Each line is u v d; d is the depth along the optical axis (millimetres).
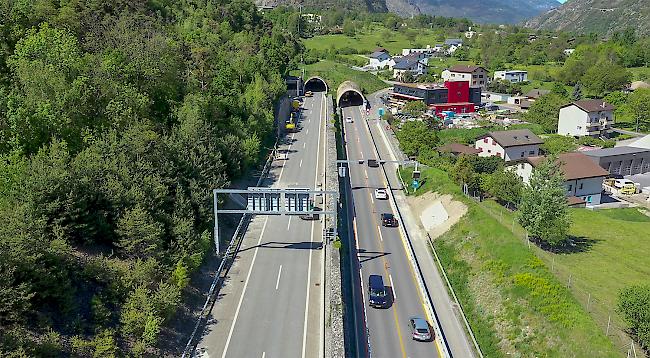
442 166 69562
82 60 47156
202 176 43469
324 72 144125
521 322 36969
